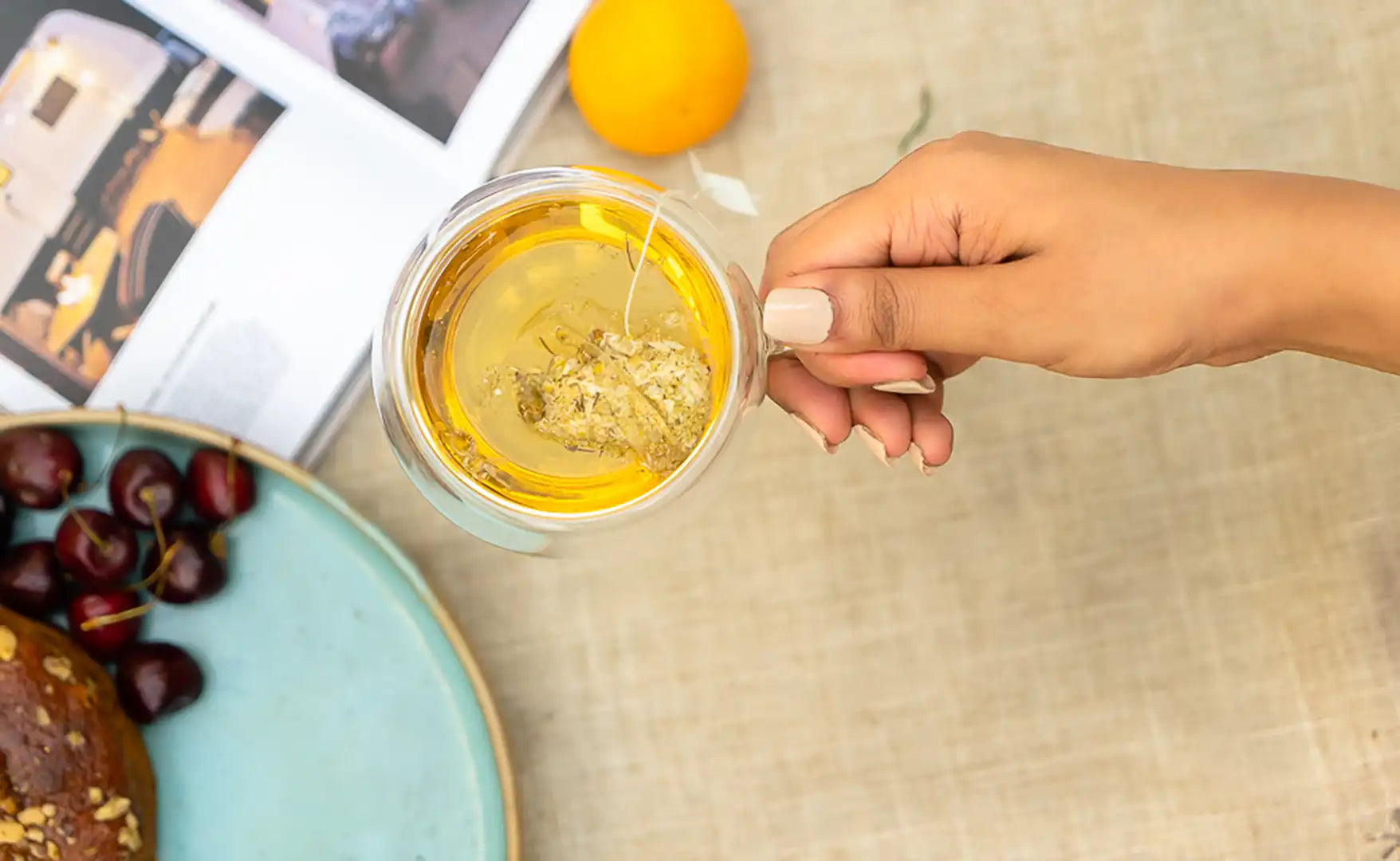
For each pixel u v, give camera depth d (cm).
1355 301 49
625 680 61
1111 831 61
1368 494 61
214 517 57
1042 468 61
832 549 61
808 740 61
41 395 60
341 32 59
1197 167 61
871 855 61
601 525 49
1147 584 61
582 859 60
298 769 58
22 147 59
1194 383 61
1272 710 61
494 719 57
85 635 57
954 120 60
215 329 60
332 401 60
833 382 52
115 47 59
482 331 49
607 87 56
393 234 60
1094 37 60
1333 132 61
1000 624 61
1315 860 61
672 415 49
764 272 54
